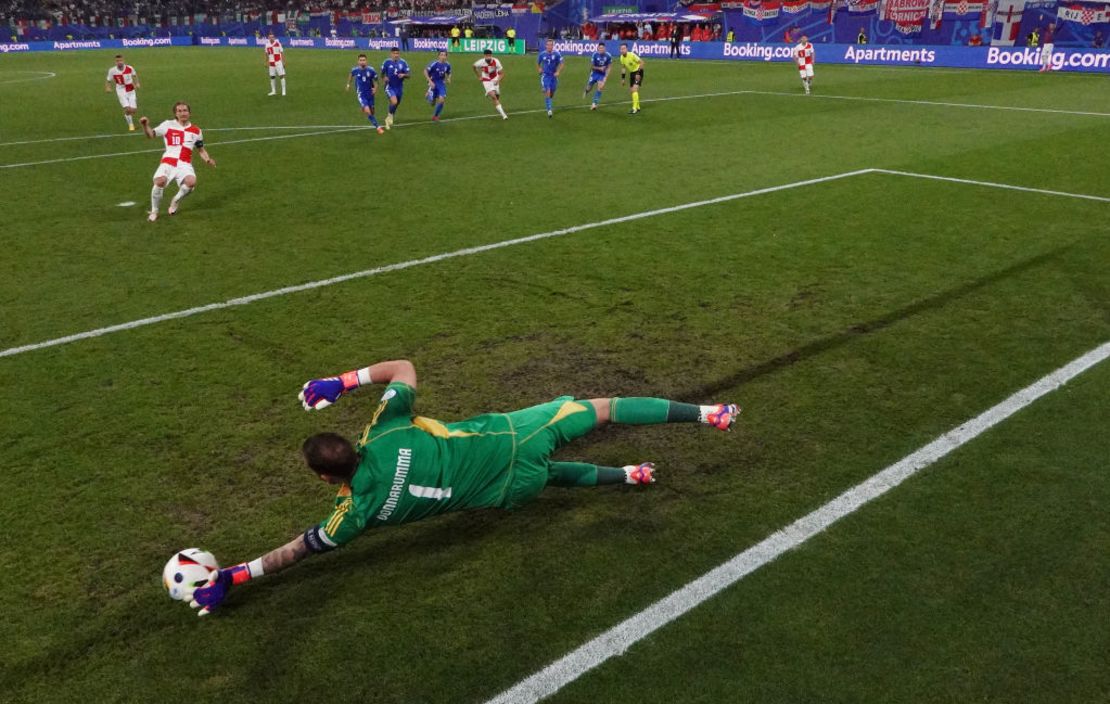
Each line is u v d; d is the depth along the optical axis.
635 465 4.39
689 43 38.12
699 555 3.72
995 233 8.69
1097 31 31.66
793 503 4.09
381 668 3.11
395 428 3.30
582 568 3.65
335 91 24.42
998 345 5.92
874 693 2.95
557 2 46.41
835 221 9.23
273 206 10.25
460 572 3.64
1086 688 2.96
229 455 4.60
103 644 3.25
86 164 13.26
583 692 2.98
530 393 5.31
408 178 11.84
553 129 16.34
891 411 5.00
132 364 5.77
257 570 3.34
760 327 6.31
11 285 7.41
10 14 56.53
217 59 41.66
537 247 8.38
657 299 6.91
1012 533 3.83
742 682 3.01
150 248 8.52
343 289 7.23
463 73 30.86
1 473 4.43
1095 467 4.36
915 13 35.47
